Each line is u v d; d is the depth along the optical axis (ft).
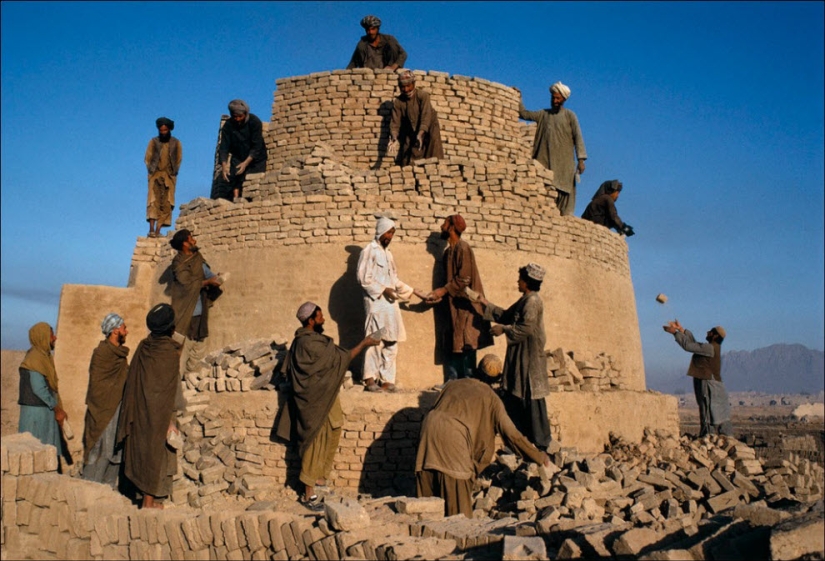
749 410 248.52
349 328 40.27
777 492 32.42
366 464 33.68
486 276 41.78
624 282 51.67
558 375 39.34
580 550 16.44
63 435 29.30
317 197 42.63
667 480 31.19
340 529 17.98
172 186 50.52
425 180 43.55
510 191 44.55
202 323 41.96
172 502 30.12
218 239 44.45
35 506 20.57
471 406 27.12
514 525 20.25
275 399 34.17
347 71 49.55
